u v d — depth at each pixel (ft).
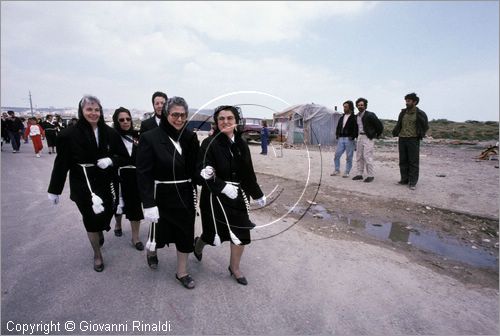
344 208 17.20
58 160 9.27
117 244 12.21
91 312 7.86
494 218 15.29
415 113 20.21
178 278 9.23
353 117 24.04
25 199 18.53
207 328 7.33
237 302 8.39
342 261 10.93
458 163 34.94
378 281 9.59
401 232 13.87
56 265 10.31
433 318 7.86
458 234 13.64
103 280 9.41
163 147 8.77
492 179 24.04
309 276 9.84
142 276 9.73
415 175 20.59
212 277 9.77
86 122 9.50
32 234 13.05
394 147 64.18
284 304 8.33
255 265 10.59
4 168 29.48
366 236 13.39
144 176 8.56
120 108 11.43
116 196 10.91
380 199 18.54
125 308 8.05
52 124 43.47
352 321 7.67
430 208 16.78
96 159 9.62
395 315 7.94
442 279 9.82
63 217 15.29
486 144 73.00
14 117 44.21
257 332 7.22
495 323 7.72
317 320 7.68
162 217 8.89
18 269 9.98
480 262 11.10
